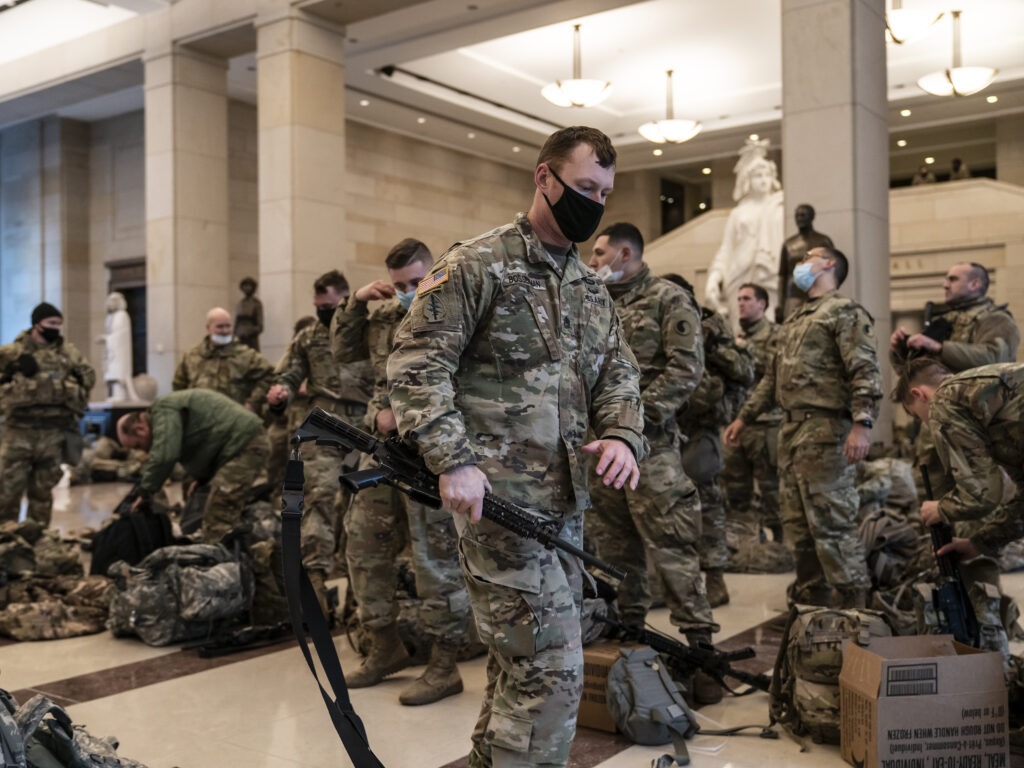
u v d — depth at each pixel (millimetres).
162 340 12938
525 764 2096
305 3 11281
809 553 4609
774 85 16375
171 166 12812
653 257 19438
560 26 13875
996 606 3305
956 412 3113
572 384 2219
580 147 2162
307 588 2205
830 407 4355
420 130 19391
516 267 2182
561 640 2129
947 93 13555
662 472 3717
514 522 2062
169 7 12812
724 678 4031
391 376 2094
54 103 15648
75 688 4047
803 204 7531
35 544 6043
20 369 7160
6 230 20594
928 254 17047
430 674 3824
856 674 2955
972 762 2834
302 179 11453
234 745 3330
